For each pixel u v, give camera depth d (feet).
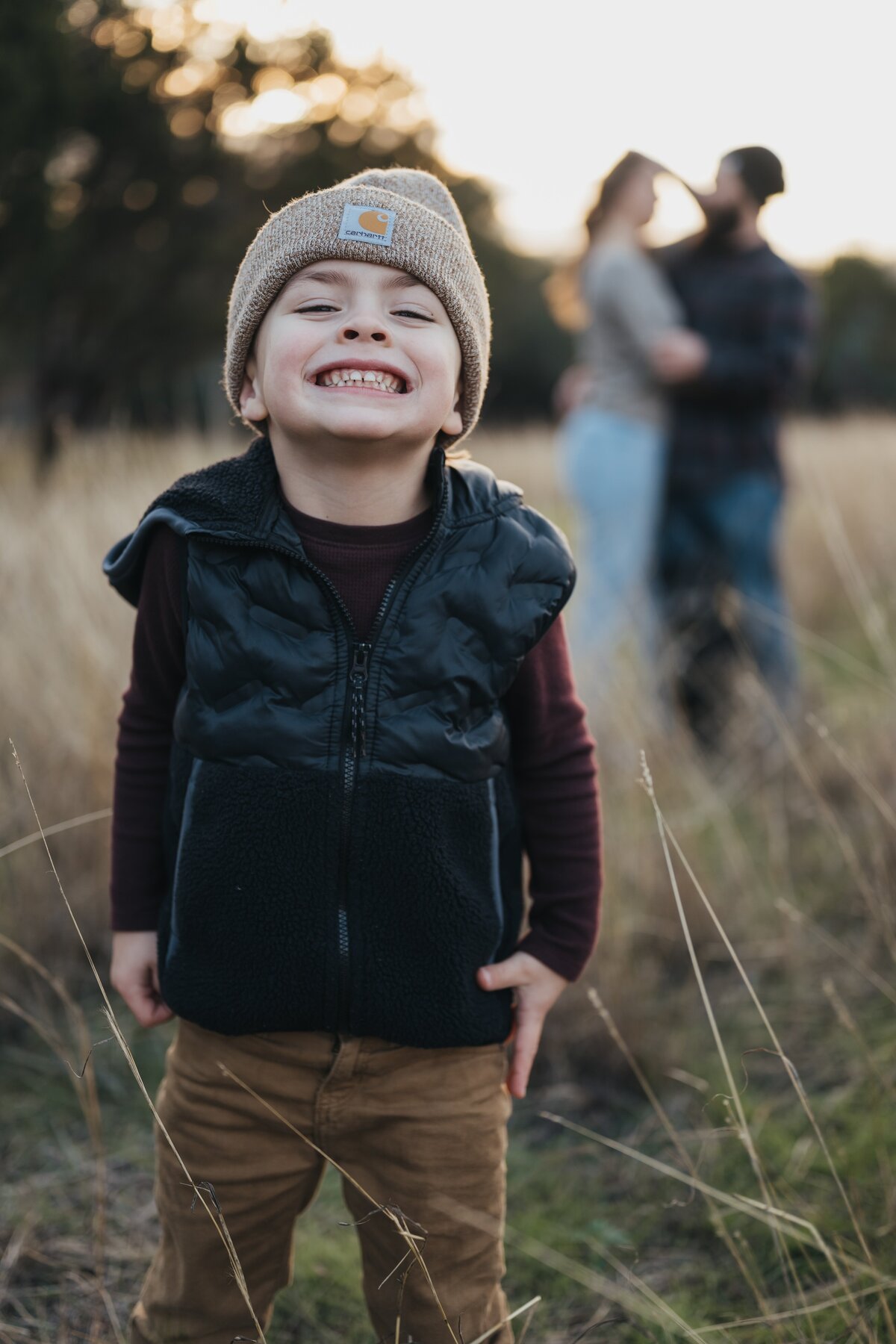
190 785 4.22
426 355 4.09
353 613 4.17
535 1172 6.25
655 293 11.14
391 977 4.19
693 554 11.74
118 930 4.69
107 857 8.27
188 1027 4.50
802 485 17.93
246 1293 4.07
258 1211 4.44
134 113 27.50
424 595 4.13
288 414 4.04
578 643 11.32
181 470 12.96
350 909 4.16
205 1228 4.38
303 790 4.07
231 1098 4.36
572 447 11.85
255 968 4.18
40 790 8.38
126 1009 7.55
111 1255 5.60
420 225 4.17
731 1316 5.20
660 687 10.28
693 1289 5.40
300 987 4.18
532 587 4.28
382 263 4.10
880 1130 6.03
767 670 11.05
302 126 31.78
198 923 4.19
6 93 22.74
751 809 9.61
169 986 4.34
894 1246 5.33
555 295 13.70
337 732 4.09
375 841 4.11
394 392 4.09
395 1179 4.38
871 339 77.51
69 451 12.93
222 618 4.09
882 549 14.57
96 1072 7.00
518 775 4.71
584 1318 5.27
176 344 31.12
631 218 11.53
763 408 11.51
